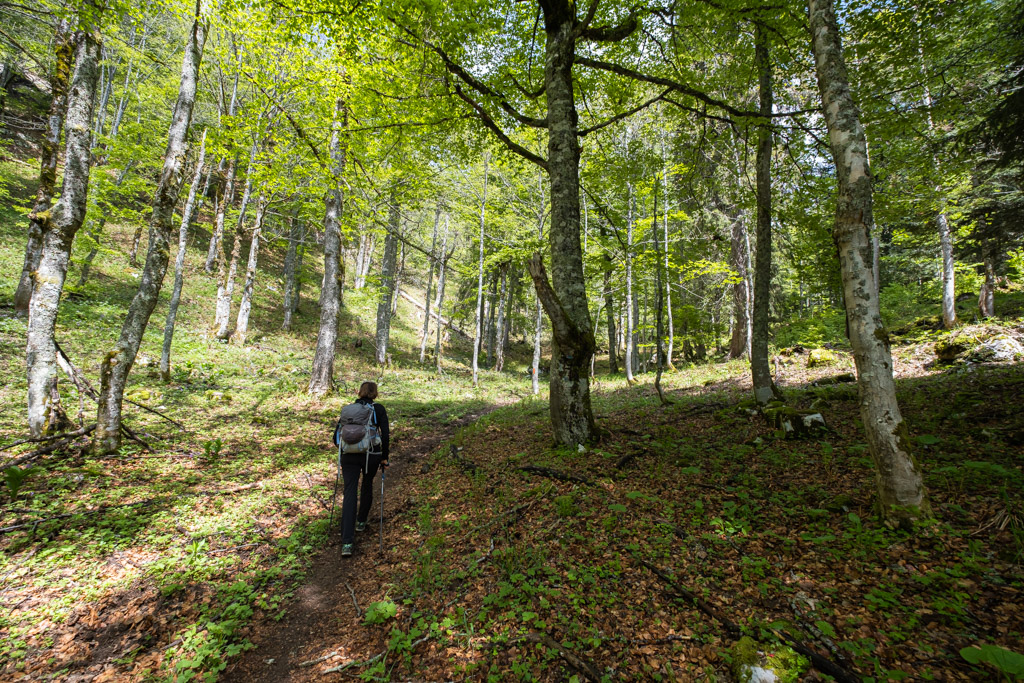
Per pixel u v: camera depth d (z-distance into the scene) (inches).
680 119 451.2
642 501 185.0
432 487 250.4
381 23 283.6
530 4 306.3
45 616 135.8
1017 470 163.5
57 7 258.5
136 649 125.3
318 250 1421.0
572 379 262.5
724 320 982.4
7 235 683.4
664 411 398.3
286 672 120.3
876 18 263.9
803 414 277.7
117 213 690.2
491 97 324.8
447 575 154.2
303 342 850.8
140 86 748.0
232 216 846.5
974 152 372.8
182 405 393.4
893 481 144.6
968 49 314.3
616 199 678.5
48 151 259.1
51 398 249.9
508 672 107.9
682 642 109.3
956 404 270.1
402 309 1382.9
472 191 783.1
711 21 311.6
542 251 731.4
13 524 175.5
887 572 123.2
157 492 219.9
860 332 152.9
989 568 115.9
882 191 337.4
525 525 178.4
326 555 186.5
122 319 608.7
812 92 390.6
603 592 131.3
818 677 92.0
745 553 142.6
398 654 121.6
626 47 359.3
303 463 293.7
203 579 160.2
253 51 448.1
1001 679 84.4
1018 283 604.1
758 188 356.5
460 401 617.9
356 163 450.0
